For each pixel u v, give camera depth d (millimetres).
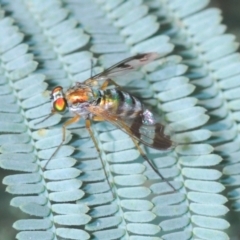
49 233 80
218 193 82
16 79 85
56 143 83
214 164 83
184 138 84
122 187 82
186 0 88
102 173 82
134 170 82
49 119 84
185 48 87
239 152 84
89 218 80
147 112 85
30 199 80
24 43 86
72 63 86
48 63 86
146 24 88
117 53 87
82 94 85
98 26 88
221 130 85
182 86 86
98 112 85
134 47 87
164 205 81
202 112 85
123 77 87
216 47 87
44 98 84
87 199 81
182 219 81
